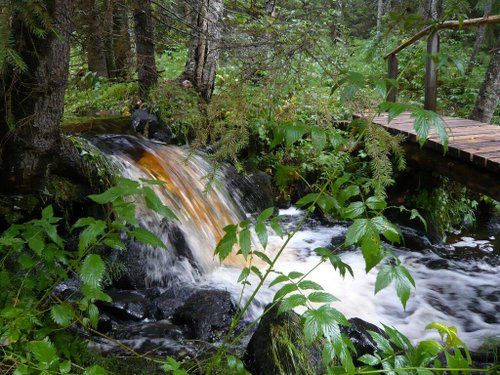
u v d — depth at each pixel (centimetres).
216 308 349
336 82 148
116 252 383
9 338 173
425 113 129
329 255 158
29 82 284
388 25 171
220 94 160
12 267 264
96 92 634
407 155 557
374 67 861
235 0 586
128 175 444
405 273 136
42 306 241
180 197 477
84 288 160
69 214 371
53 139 327
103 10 330
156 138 550
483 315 423
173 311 355
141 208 430
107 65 671
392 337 142
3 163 313
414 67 990
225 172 571
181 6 518
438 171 526
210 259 452
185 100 245
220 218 512
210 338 329
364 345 290
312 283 141
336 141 148
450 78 1047
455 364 133
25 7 187
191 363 269
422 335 384
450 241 600
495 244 595
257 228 154
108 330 321
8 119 268
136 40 456
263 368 257
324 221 610
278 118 153
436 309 430
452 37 1232
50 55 282
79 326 305
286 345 257
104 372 142
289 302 133
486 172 469
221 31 412
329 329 126
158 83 254
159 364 277
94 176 390
